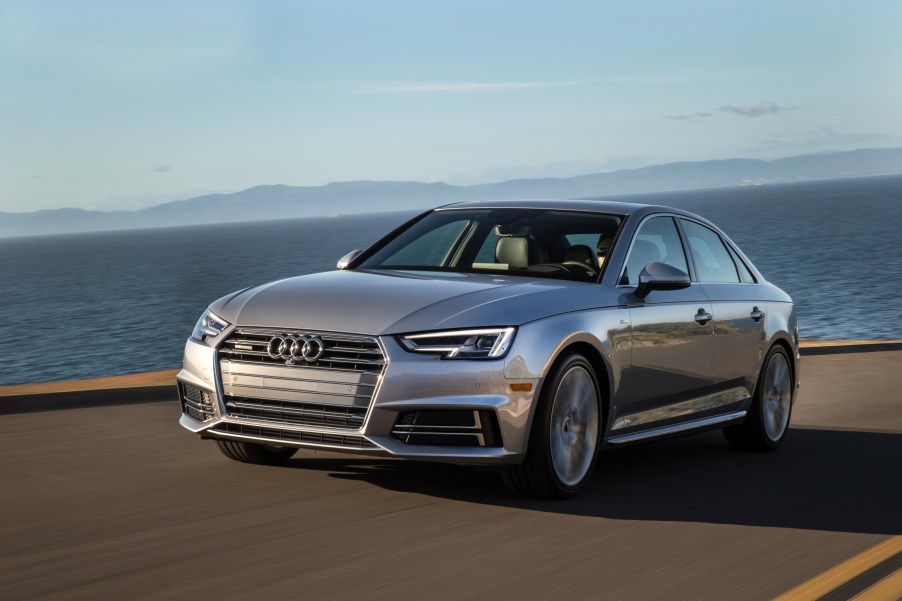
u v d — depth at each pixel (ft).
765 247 370.94
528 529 15.16
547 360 16.33
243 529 14.74
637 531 15.31
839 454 23.56
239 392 16.61
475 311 16.26
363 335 15.85
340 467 19.06
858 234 433.48
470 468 19.17
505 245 19.58
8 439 22.54
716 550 14.39
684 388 20.21
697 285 21.18
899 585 12.82
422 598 11.79
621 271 18.99
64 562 13.03
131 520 15.19
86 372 165.99
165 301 305.53
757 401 23.11
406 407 15.69
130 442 22.09
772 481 19.95
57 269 632.38
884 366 49.93
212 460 19.83
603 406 18.08
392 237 21.01
